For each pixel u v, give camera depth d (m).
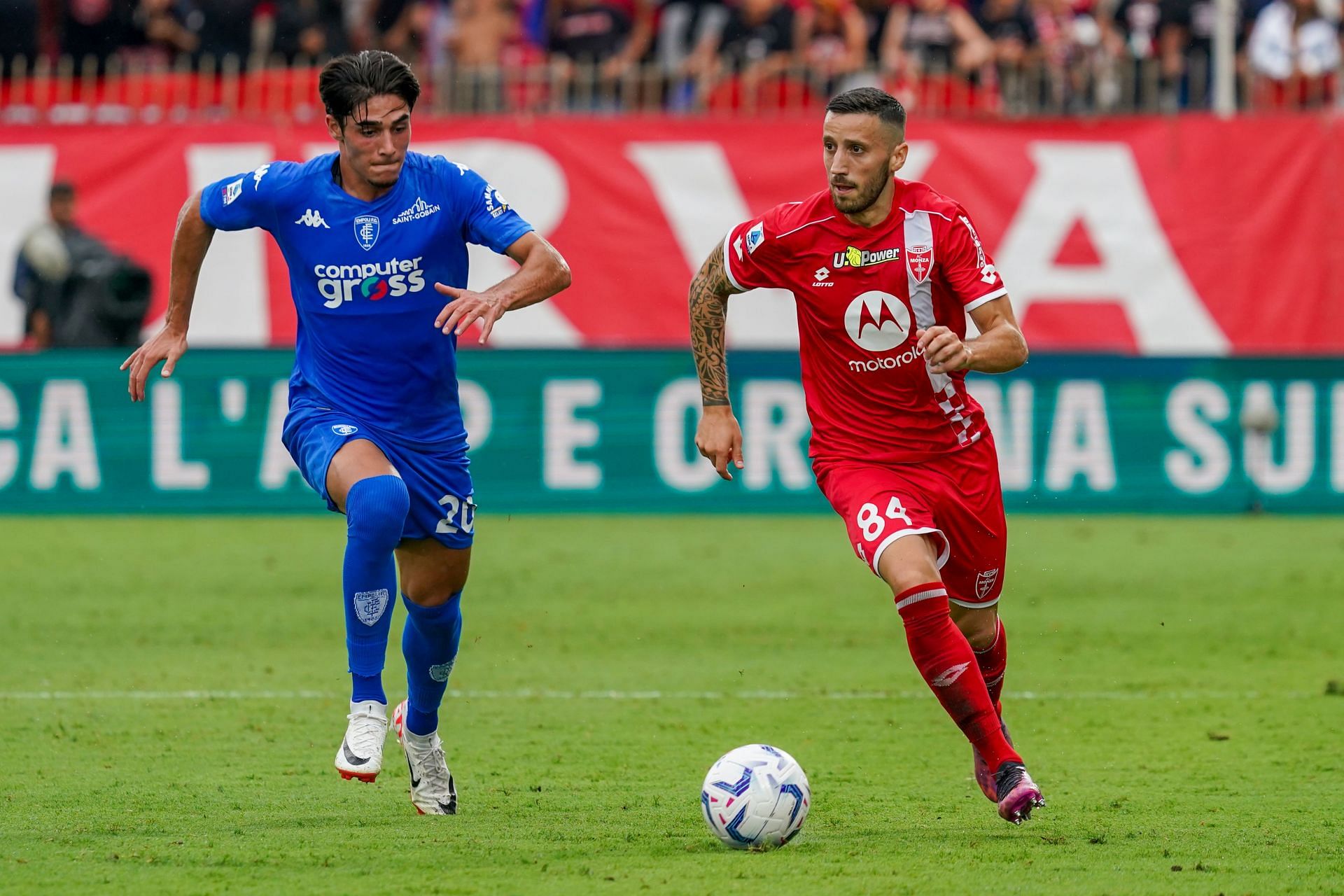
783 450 51.66
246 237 50.56
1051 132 50.38
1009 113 51.09
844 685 28.84
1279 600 37.91
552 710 26.70
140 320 50.59
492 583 40.31
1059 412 51.00
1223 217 50.31
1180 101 57.75
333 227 18.39
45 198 50.22
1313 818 19.06
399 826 18.64
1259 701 27.22
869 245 18.72
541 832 18.30
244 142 50.34
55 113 53.91
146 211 50.31
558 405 51.34
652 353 51.19
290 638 33.50
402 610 37.88
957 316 19.16
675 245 50.53
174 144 50.25
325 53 59.03
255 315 50.84
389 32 62.91
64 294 50.56
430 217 18.50
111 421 50.84
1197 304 50.56
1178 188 50.31
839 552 45.50
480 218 18.53
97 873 16.25
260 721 25.62
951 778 21.72
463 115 52.97
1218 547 45.84
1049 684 28.89
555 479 51.62
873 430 19.23
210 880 15.96
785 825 17.36
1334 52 57.81
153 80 54.34
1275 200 50.19
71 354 50.56
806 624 35.25
